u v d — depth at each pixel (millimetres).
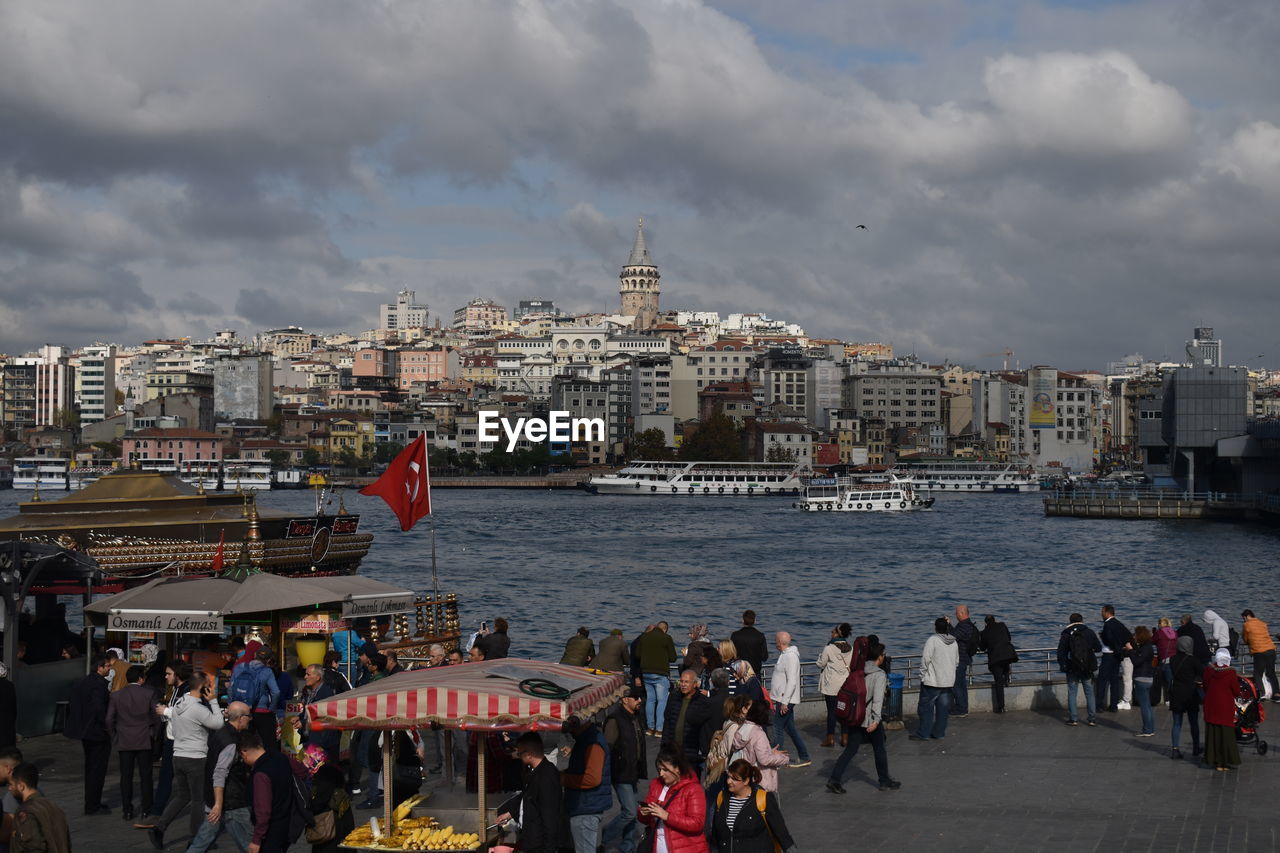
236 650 32938
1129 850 21375
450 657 30703
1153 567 131750
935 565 134750
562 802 19062
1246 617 34938
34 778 18500
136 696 24125
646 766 23969
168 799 23938
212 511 41188
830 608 99438
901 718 33281
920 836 22484
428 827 20031
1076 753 29156
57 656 33406
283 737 24516
